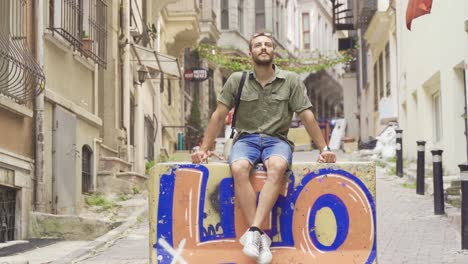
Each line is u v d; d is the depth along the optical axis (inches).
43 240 420.2
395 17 968.9
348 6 1555.1
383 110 1047.0
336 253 228.5
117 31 674.2
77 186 520.7
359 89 1676.9
